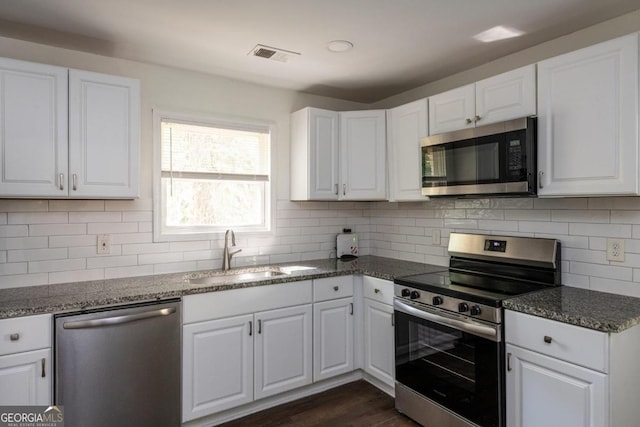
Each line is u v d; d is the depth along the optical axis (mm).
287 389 2623
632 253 1986
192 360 2275
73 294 2123
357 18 2066
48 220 2379
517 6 1944
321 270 2869
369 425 2391
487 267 2607
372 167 3131
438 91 3070
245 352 2457
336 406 2617
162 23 2109
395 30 2209
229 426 2383
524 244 2387
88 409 1978
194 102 2877
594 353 1594
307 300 2701
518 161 2062
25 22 2086
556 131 1975
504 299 1945
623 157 1740
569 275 2234
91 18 2047
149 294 2135
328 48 2453
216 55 2559
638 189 1705
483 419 1977
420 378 2354
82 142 2186
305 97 3398
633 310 1740
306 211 3414
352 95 3475
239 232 3088
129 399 2076
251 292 2473
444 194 2508
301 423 2416
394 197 3020
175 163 2857
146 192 2699
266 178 3230
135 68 2658
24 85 2047
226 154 3068
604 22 2107
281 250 3279
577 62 1890
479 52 2521
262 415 2510
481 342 1991
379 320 2746
